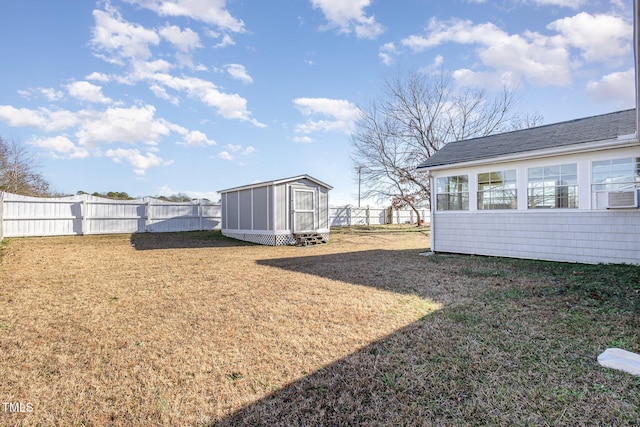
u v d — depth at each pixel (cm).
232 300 458
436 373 251
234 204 1448
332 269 698
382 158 2088
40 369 261
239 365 267
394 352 289
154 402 217
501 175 845
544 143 784
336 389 231
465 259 830
